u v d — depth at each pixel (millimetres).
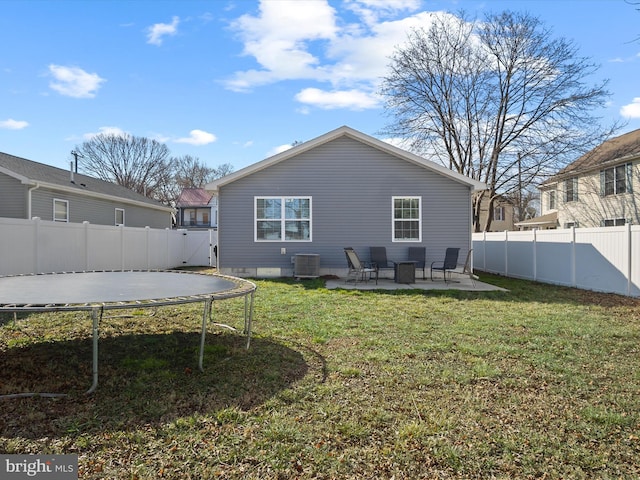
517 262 12578
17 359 4113
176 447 2387
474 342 4781
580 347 4617
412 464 2246
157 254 14969
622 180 18500
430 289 9461
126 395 3156
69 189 14164
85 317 6223
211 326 5613
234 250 11727
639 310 6910
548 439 2520
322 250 11719
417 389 3322
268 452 2342
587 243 9594
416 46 21578
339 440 2482
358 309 6855
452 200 11625
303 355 4238
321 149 11688
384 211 11641
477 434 2578
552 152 19547
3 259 8266
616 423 2742
